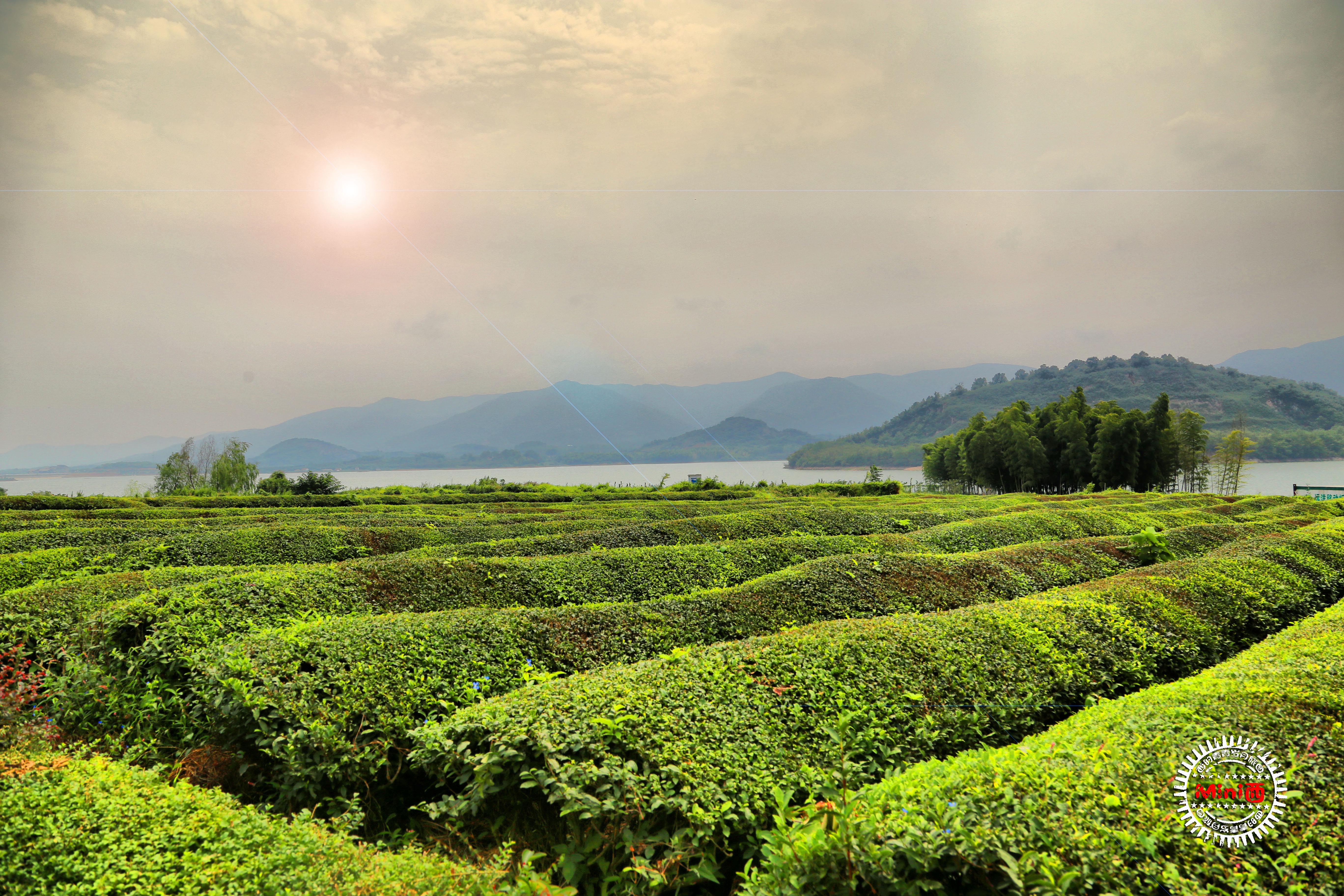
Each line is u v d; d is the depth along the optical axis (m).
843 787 3.88
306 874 3.57
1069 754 4.34
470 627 7.05
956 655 6.76
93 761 4.74
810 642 6.57
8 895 3.18
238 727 5.35
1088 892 3.20
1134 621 8.44
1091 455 53.41
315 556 13.73
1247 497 29.05
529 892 3.62
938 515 19.91
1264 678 5.50
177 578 8.65
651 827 4.21
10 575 10.38
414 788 5.34
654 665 6.05
